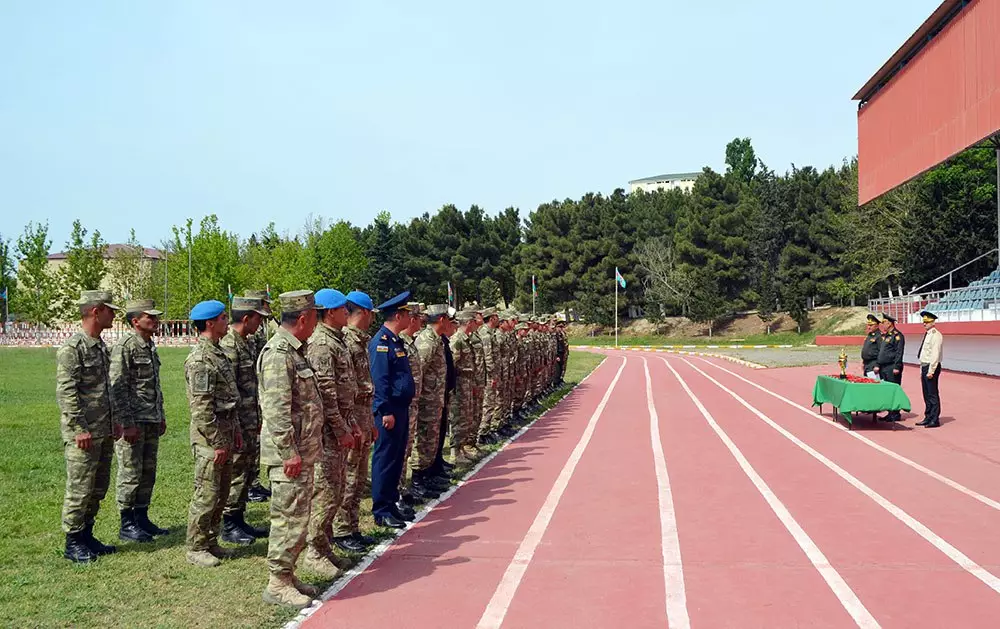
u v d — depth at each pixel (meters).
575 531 7.05
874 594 5.36
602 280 65.94
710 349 50.25
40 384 21.88
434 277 69.75
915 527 7.04
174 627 4.90
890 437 12.37
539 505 8.09
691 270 61.25
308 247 62.19
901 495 8.34
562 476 9.57
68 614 5.11
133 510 7.04
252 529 7.19
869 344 14.77
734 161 79.75
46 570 6.07
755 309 63.19
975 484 8.88
